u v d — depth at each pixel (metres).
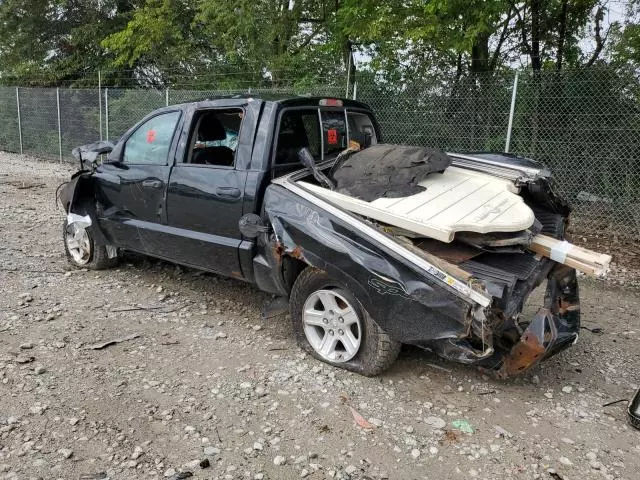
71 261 5.93
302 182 3.95
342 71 10.90
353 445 2.99
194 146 4.71
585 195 7.73
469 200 3.64
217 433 3.06
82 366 3.75
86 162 5.73
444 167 3.85
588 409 3.44
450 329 3.06
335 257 3.45
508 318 3.16
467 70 9.58
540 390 3.65
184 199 4.59
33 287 5.23
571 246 3.64
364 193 3.70
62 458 2.79
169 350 4.05
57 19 20.50
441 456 2.93
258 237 4.06
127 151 5.24
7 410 3.18
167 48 16.61
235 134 4.57
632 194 7.40
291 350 4.08
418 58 9.39
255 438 3.03
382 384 3.63
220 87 13.85
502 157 4.59
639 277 6.20
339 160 4.24
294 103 4.30
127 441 2.96
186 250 4.68
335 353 3.83
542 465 2.88
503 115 8.01
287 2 13.36
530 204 4.34
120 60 16.91
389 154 4.01
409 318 3.20
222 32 14.57
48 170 14.05
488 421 3.27
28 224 7.83
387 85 9.08
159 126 4.94
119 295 5.14
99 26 19.55
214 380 3.63
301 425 3.16
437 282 3.05
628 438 3.14
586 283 6.05
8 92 17.19
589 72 7.46
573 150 7.69
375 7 9.35
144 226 5.00
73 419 3.12
